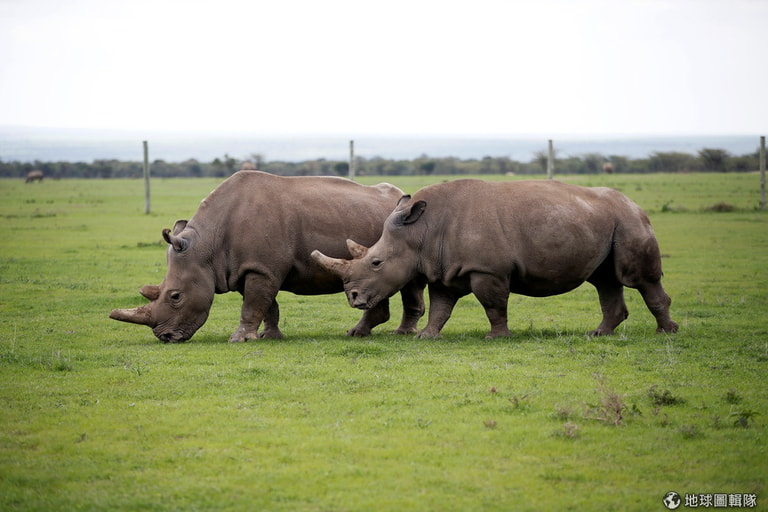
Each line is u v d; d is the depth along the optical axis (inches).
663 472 574.6
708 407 707.4
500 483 557.6
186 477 572.1
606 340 994.1
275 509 523.5
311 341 1022.4
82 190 5482.3
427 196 1017.5
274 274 1027.3
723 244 2060.8
